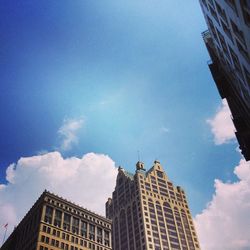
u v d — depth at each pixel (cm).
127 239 15512
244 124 4650
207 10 4331
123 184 18762
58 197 10925
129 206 16825
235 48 3456
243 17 2555
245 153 4722
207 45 5691
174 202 17588
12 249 10869
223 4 3108
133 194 17062
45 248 9088
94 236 11081
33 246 9162
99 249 10794
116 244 16125
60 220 10356
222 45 4347
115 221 17388
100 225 11656
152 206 16262
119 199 18262
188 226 16838
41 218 9794
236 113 5266
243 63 3334
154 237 14650
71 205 11194
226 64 4650
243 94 4166
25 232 10488
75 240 10212
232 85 4956
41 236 9294
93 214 11756
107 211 18800
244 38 2877
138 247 14450
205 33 5847
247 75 3400
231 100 5353
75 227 10662
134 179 17800
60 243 9644
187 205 18200
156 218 15725
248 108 4228
